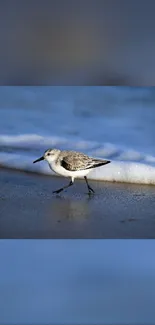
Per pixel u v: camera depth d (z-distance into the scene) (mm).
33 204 3658
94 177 3713
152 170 3711
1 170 3783
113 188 3695
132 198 3682
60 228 3518
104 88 3770
